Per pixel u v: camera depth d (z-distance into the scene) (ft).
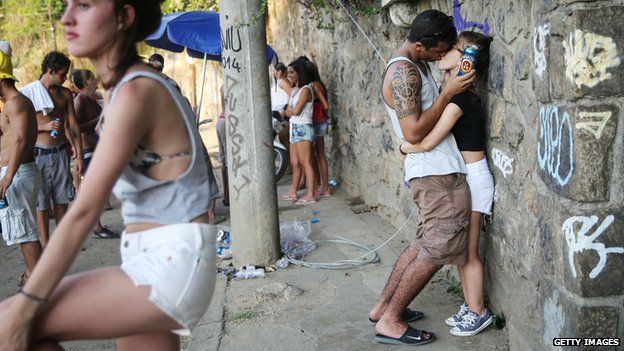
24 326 4.94
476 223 10.91
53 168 17.48
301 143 22.67
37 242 15.06
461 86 10.04
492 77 10.83
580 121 7.70
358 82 21.94
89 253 18.66
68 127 18.98
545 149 8.69
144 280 5.25
